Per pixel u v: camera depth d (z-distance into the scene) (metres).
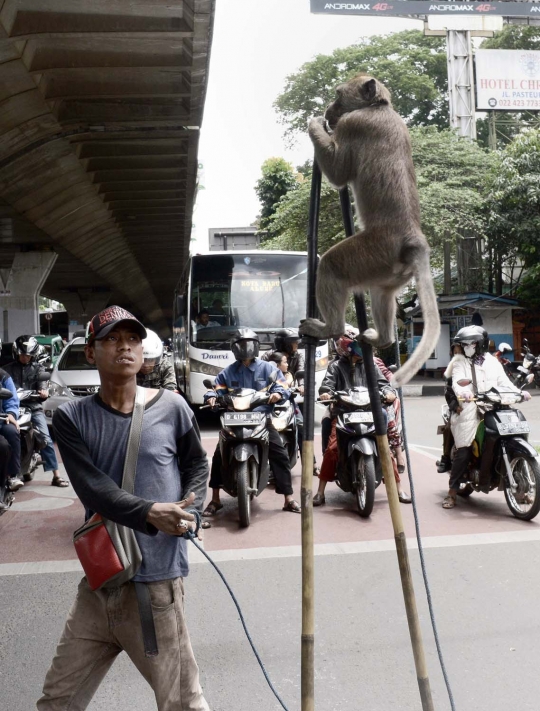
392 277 3.04
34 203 20.33
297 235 23.95
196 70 12.92
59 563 5.33
